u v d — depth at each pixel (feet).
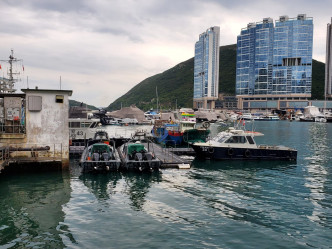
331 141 177.88
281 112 593.01
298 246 38.96
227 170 85.92
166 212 50.85
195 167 89.92
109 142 113.50
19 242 39.40
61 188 64.75
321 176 79.25
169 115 297.74
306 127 324.60
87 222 46.16
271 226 45.32
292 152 102.63
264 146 105.81
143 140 136.67
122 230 43.29
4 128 77.20
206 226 45.03
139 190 64.18
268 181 73.36
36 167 76.79
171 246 38.52
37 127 76.18
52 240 39.96
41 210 51.29
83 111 174.70
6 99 75.77
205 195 60.90
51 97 76.69
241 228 44.42
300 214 50.42
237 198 59.06
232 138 101.55
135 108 404.16
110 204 54.75
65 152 77.61
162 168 87.51
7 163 70.38
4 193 60.64
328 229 44.42
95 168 77.61
